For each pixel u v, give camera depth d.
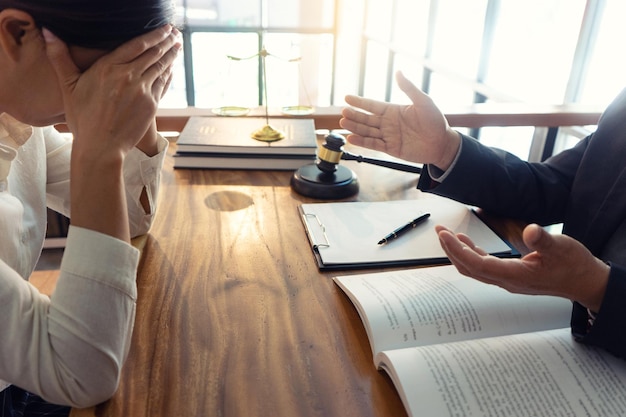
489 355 0.60
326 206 1.01
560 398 0.55
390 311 0.68
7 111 0.64
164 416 0.56
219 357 0.64
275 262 0.84
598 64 2.35
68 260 0.60
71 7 0.57
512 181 0.99
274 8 5.19
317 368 0.63
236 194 1.07
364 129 1.02
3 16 0.56
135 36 0.63
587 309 0.65
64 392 0.58
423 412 0.53
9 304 0.57
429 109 0.97
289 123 1.33
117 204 0.63
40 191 0.89
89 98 0.62
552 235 0.58
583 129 2.23
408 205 1.03
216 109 1.44
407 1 4.55
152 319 0.70
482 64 3.41
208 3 4.94
